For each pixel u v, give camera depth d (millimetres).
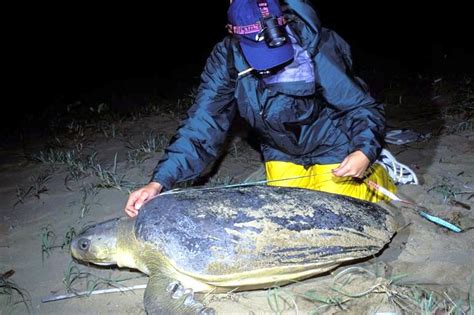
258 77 1752
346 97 1757
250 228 1584
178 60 6297
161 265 1598
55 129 3906
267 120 1848
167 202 1678
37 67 6547
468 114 3182
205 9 8219
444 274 1654
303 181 2055
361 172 1738
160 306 1505
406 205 2057
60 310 1669
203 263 1550
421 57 5062
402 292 1565
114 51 7004
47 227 2219
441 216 1998
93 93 5137
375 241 1681
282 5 1711
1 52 7113
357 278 1667
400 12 6992
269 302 1598
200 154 1904
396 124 3186
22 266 1944
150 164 2844
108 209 2322
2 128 4246
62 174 2850
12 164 3168
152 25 7879
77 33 7746
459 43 5465
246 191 1702
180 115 3834
